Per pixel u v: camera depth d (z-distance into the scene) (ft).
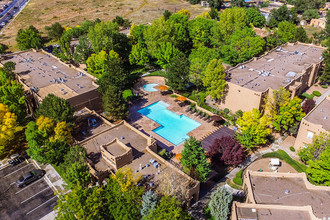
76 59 359.25
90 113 241.76
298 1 601.62
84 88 257.96
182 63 273.95
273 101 230.48
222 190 155.43
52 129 195.31
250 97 238.68
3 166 205.98
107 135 210.59
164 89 287.07
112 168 180.55
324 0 642.22
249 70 280.31
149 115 266.16
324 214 144.97
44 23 597.11
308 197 155.43
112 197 144.66
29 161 209.77
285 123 220.23
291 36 374.63
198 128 244.42
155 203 142.61
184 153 177.88
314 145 186.80
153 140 198.18
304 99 278.87
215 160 200.23
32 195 180.75
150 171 176.76
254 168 198.90
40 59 330.34
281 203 151.94
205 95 283.38
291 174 168.66
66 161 172.76
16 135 230.48
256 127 203.92
